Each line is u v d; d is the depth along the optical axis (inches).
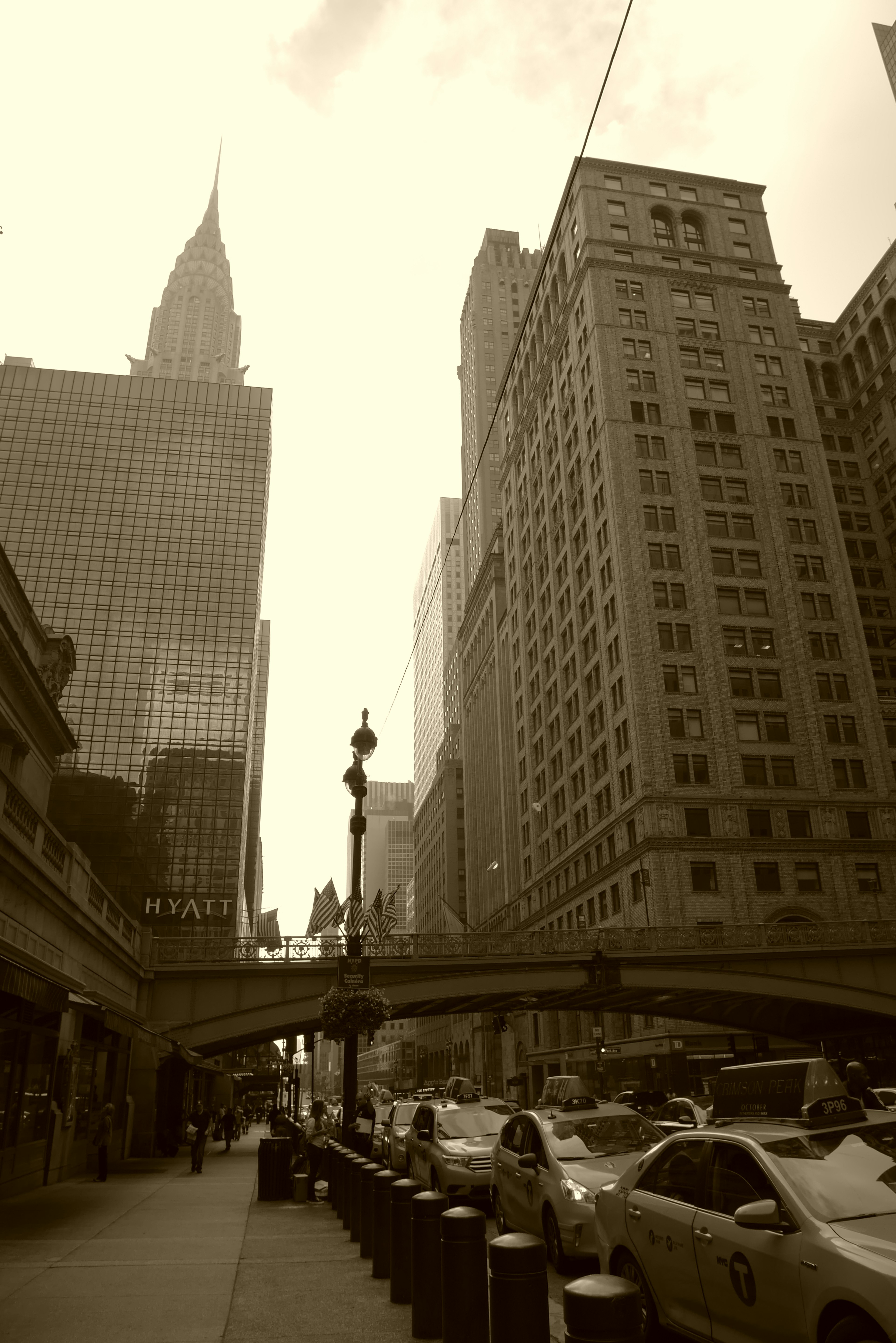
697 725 2342.5
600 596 2623.0
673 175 3093.0
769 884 2208.4
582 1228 375.2
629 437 2628.0
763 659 2449.6
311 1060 2915.8
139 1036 1134.4
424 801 6574.8
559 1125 451.2
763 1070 320.2
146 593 4441.4
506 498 3882.9
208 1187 802.2
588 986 1617.9
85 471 4633.4
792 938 1750.7
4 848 624.1
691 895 2154.3
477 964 1574.8
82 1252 442.0
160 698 4269.2
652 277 2891.2
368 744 880.9
